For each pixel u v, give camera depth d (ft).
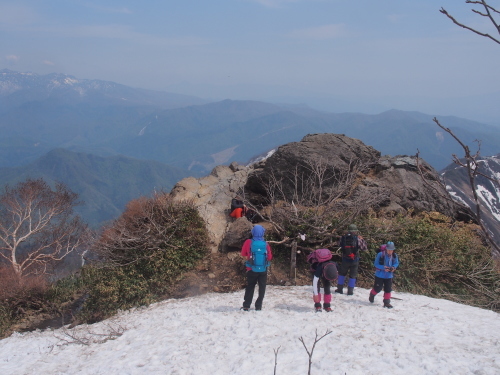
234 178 60.03
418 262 40.75
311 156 49.70
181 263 41.22
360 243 34.27
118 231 43.01
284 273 41.01
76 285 49.65
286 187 50.24
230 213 49.62
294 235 42.11
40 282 45.80
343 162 50.19
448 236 43.24
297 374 18.44
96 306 39.91
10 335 38.19
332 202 43.29
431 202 50.98
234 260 42.63
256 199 53.42
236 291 38.47
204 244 44.06
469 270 41.16
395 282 39.93
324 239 40.81
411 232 42.70
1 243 96.22
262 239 30.45
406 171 52.44
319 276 29.37
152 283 39.83
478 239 47.14
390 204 48.03
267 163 53.11
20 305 43.19
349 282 34.53
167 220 43.42
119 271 40.01
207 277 41.14
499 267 43.01
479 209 12.37
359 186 48.39
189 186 57.93
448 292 39.68
